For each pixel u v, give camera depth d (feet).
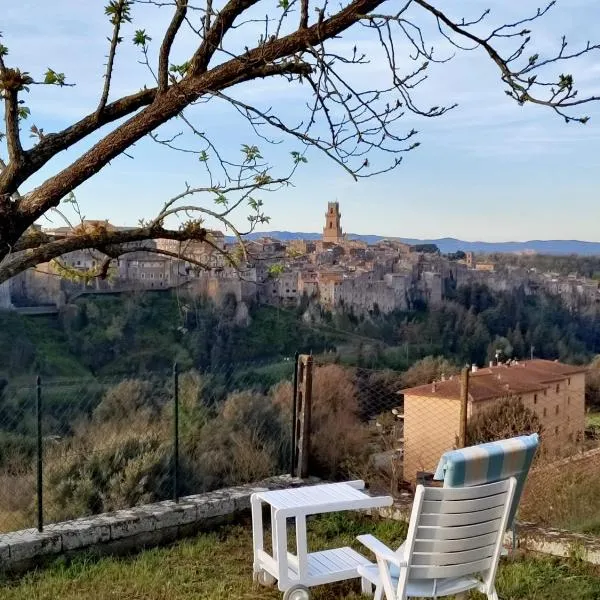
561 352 126.62
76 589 14.17
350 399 27.45
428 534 10.15
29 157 7.76
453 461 10.05
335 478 21.44
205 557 16.01
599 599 13.26
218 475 21.68
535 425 24.20
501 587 13.76
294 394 20.62
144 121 7.73
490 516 10.55
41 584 14.35
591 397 71.31
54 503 19.07
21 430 25.11
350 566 13.41
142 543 16.80
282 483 19.86
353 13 7.59
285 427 23.91
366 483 20.63
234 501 18.34
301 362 20.49
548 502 17.46
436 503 10.06
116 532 16.38
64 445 21.75
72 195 9.43
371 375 29.73
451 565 10.37
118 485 19.42
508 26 7.47
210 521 17.94
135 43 8.50
